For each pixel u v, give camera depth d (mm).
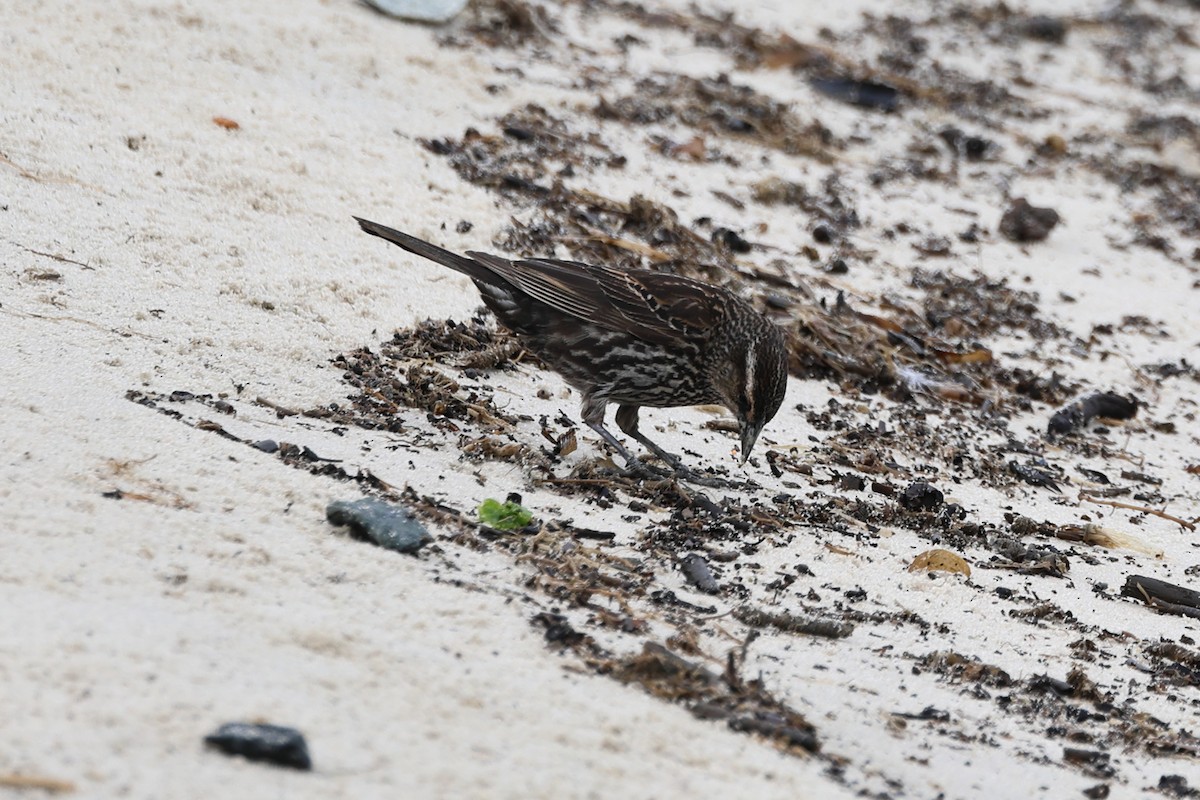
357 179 15352
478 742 6426
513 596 8461
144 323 11531
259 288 12703
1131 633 10266
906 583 10406
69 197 13180
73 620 6590
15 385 9703
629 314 12000
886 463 13164
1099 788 7711
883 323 16188
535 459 11359
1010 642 9742
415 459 10625
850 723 7977
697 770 6730
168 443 9398
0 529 7484
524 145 18016
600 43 22734
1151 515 13062
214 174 14445
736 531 10828
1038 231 19609
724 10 26172
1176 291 18922
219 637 6793
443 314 13375
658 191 18062
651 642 8148
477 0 21891
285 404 10977
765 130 20906
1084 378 16297
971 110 23969
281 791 5633
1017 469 13602
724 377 12281
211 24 17891
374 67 18516
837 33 26531
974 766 7793
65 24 16609
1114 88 26750
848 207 19250
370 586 8031
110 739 5684
